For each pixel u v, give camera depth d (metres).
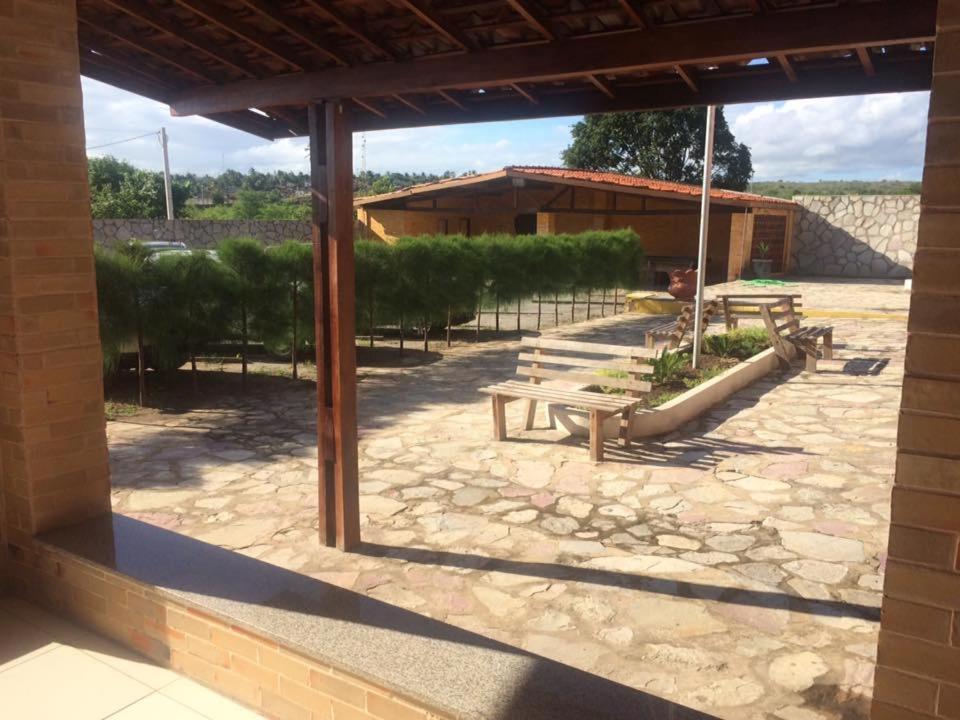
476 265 11.85
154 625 3.05
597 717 2.20
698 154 31.00
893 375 8.86
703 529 4.52
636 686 2.97
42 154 3.25
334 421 4.11
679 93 3.52
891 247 22.34
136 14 3.26
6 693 2.89
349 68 3.61
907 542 1.63
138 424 7.11
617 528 4.55
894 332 12.16
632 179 19.94
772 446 6.17
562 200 22.03
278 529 4.57
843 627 3.40
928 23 2.53
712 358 9.45
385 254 10.36
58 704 2.83
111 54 3.84
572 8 2.93
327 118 3.73
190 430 6.87
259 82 3.89
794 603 3.62
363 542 4.36
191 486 5.37
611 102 3.67
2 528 3.57
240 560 3.20
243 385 8.64
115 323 7.45
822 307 14.77
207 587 2.96
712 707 2.84
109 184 37.44
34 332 3.32
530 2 2.85
